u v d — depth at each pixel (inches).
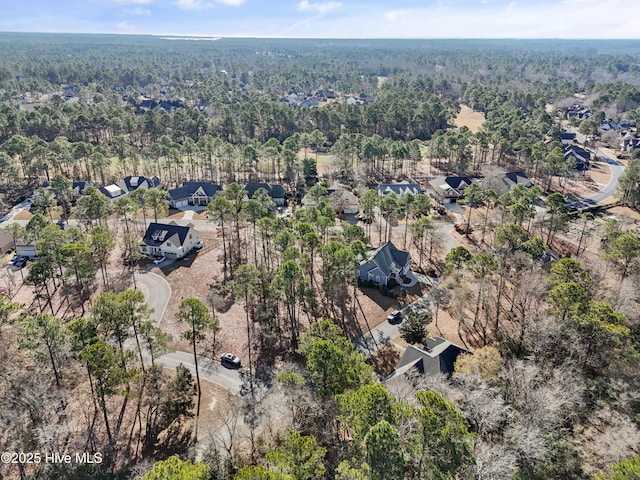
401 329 2060.8
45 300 2415.1
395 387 1428.4
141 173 5157.5
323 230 2856.8
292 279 1967.3
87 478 1325.0
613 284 2185.0
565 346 1651.1
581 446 1194.0
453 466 990.4
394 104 7190.0
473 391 1364.4
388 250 2780.5
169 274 2773.1
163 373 1803.6
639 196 3890.3
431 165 5600.4
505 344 1856.5
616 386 1396.4
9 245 3107.8
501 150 5280.5
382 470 965.2
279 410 1531.7
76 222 3580.2
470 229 3486.7
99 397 1467.8
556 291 1753.2
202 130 6712.6
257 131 7017.7
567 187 4638.3
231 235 3398.1
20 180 4416.8
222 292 2554.1
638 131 6993.1
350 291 2583.7
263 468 1002.7
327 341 1414.9
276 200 4128.9
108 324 1599.4
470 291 2272.4
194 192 4192.9
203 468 989.2
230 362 1942.7
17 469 1387.8
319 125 6909.5
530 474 1096.2
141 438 1545.3
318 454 1099.9
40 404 1397.6
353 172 4909.0
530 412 1274.6
